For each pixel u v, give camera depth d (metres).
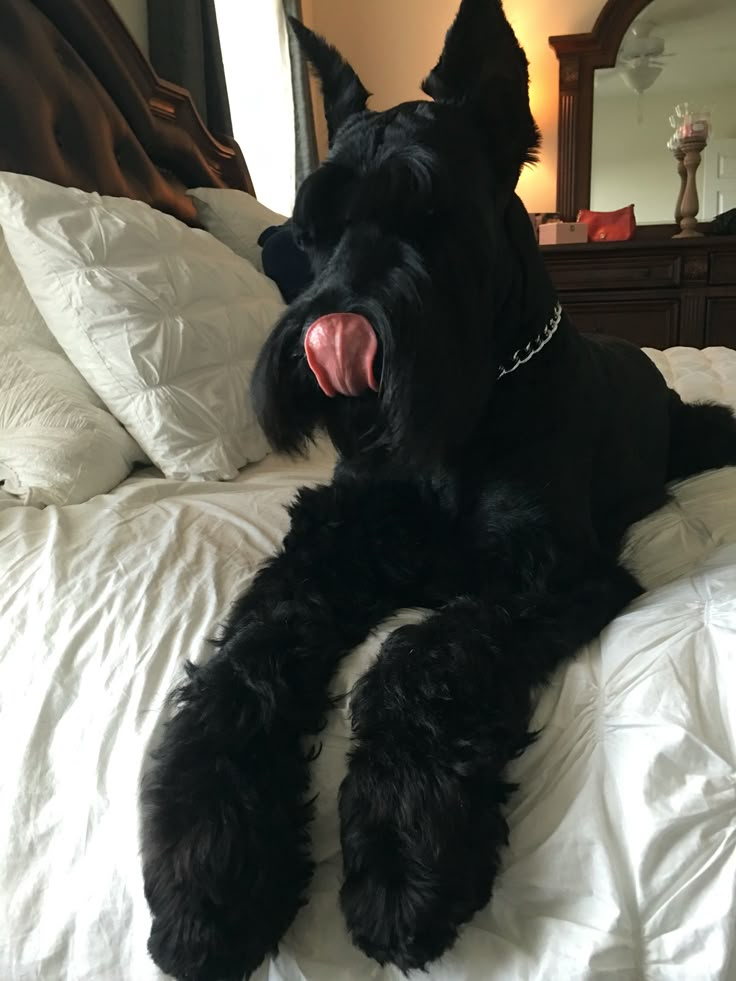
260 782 0.68
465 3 0.85
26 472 1.09
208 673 0.76
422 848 0.61
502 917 0.63
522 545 0.86
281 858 0.66
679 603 0.78
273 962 0.64
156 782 0.69
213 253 1.53
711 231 3.84
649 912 0.61
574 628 0.77
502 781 0.67
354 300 0.75
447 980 0.61
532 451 0.91
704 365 2.12
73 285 1.21
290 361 0.81
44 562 0.89
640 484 1.19
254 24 3.16
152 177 1.86
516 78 0.87
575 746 0.68
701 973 0.58
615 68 3.97
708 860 0.61
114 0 2.27
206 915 0.62
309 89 3.54
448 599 0.89
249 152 3.16
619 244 3.58
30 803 0.72
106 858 0.69
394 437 0.76
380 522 0.92
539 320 0.94
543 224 3.78
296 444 0.85
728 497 1.19
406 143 0.79
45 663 0.79
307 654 0.77
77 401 1.21
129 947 0.67
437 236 0.79
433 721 0.67
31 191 1.22
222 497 1.13
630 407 1.18
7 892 0.70
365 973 0.63
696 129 3.78
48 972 0.67
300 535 0.92
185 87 2.47
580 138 4.05
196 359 1.29
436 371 0.75
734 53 3.88
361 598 0.88
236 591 0.88
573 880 0.63
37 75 1.49
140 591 0.85
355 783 0.66
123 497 1.09
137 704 0.76
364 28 4.15
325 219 0.81
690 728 0.65
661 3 3.86
